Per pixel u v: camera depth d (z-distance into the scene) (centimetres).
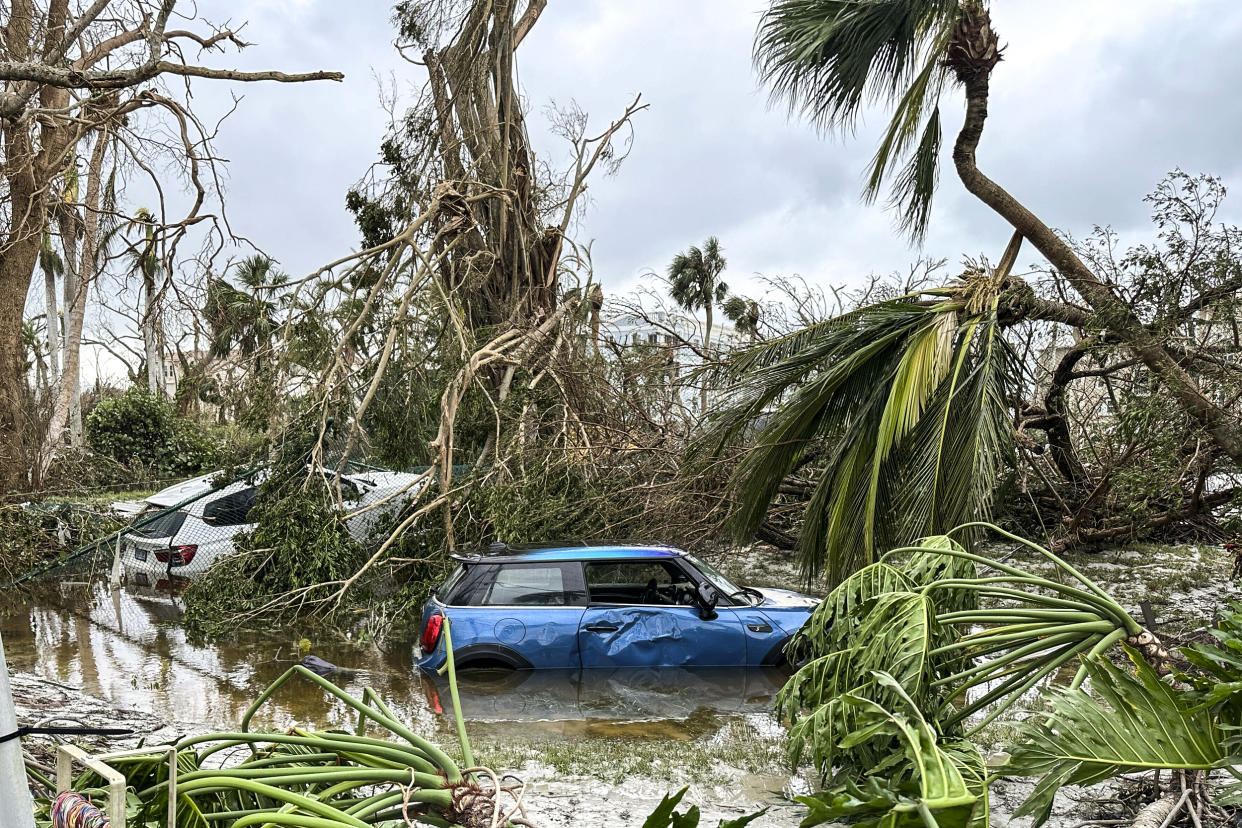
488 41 1819
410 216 1847
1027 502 1334
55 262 3209
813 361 909
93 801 284
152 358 3094
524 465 1259
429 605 865
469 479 1241
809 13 834
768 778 579
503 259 1786
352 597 1103
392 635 1057
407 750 308
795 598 898
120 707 748
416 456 1498
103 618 1152
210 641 1022
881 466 835
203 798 302
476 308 1775
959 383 816
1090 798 518
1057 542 1266
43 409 2856
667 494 1238
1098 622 470
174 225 1277
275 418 1292
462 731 322
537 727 697
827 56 848
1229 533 1022
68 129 1335
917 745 256
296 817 255
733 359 1137
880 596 499
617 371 1469
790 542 1337
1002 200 887
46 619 1148
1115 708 349
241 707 761
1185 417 852
